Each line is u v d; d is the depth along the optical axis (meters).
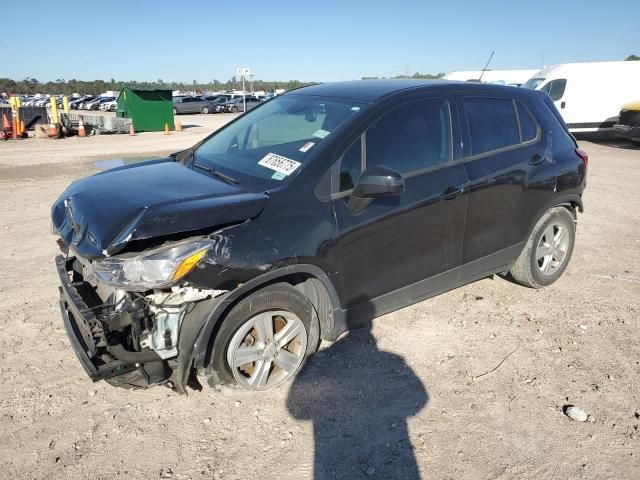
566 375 3.50
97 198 3.10
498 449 2.82
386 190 3.03
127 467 2.68
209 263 2.74
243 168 3.51
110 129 23.05
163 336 2.87
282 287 3.12
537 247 4.62
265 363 3.20
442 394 3.29
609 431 2.96
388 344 3.85
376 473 2.66
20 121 21.16
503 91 4.35
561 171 4.52
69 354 3.70
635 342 3.92
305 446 2.84
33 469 2.65
